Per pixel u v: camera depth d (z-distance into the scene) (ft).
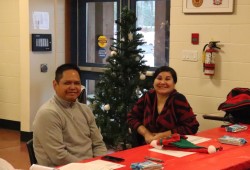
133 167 7.06
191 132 10.94
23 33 19.43
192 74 15.70
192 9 15.39
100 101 16.76
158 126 11.24
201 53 15.40
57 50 20.76
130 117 11.97
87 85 21.59
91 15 21.01
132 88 16.40
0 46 21.56
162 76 11.29
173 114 11.17
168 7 18.24
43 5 19.84
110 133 16.37
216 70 15.19
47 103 9.09
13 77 21.33
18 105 21.31
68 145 9.04
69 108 9.22
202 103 15.60
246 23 14.46
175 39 15.94
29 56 19.40
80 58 21.56
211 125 15.47
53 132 8.70
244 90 12.81
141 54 17.71
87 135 9.52
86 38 21.29
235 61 14.78
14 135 20.57
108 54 20.70
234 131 10.62
